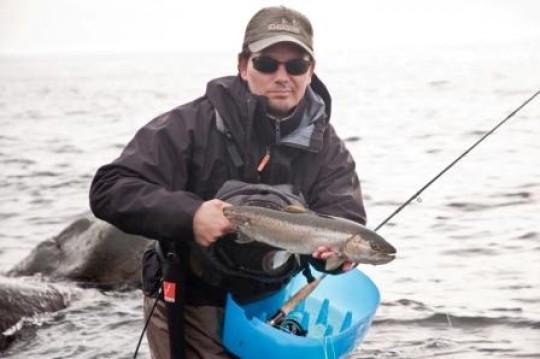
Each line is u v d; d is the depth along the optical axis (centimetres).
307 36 645
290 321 668
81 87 8788
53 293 1203
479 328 1077
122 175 625
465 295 1220
